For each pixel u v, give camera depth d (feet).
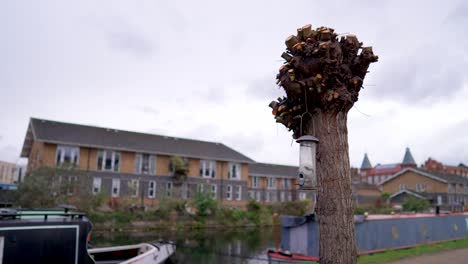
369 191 196.85
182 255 52.54
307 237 44.11
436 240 55.72
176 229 95.14
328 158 14.64
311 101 15.21
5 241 24.57
